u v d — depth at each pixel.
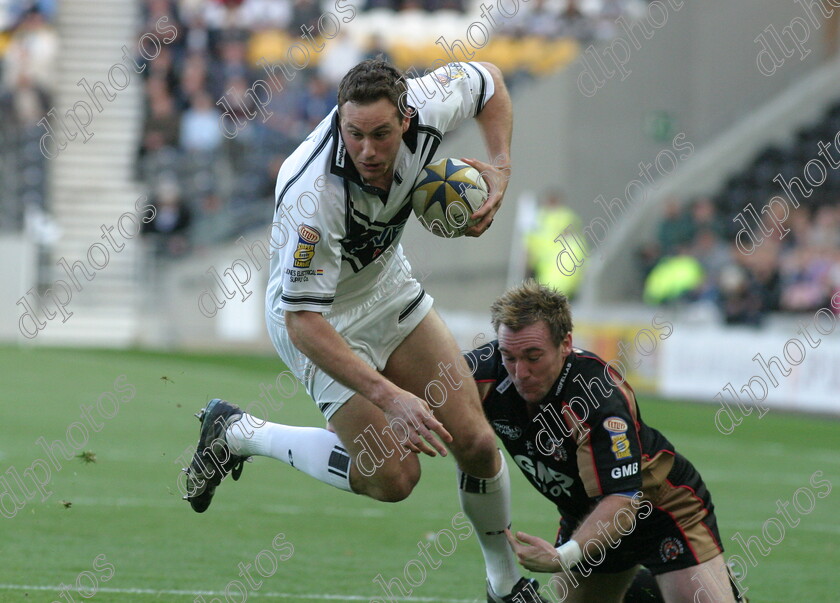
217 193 70.00
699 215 55.47
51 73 77.31
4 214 71.56
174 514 22.19
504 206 63.94
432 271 65.31
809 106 61.81
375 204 13.79
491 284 62.44
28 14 78.44
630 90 61.44
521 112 64.06
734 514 24.50
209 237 68.31
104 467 27.45
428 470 30.31
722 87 62.06
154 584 16.69
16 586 16.17
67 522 20.89
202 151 70.31
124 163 73.94
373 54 73.56
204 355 63.09
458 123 15.03
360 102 12.49
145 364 55.94
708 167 60.81
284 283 13.50
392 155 12.88
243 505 23.66
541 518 23.50
